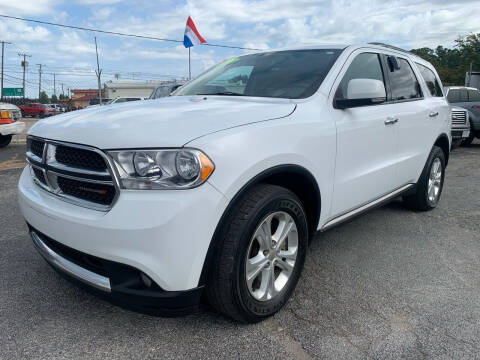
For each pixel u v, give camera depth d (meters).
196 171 2.06
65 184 2.41
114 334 2.42
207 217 2.09
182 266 2.08
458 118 10.27
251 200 2.28
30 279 3.11
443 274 3.25
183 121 2.28
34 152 2.75
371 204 3.64
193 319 2.56
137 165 2.07
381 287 3.02
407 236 4.09
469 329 2.49
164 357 2.22
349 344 2.33
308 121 2.72
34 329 2.46
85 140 2.23
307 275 3.19
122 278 2.15
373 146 3.41
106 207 2.17
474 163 8.73
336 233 4.15
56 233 2.34
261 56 3.75
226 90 3.40
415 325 2.53
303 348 2.29
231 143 2.20
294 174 2.59
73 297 2.85
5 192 5.84
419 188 4.61
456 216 4.77
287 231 2.59
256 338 2.38
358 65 3.42
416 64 4.59
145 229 2.02
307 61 3.35
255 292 2.47
